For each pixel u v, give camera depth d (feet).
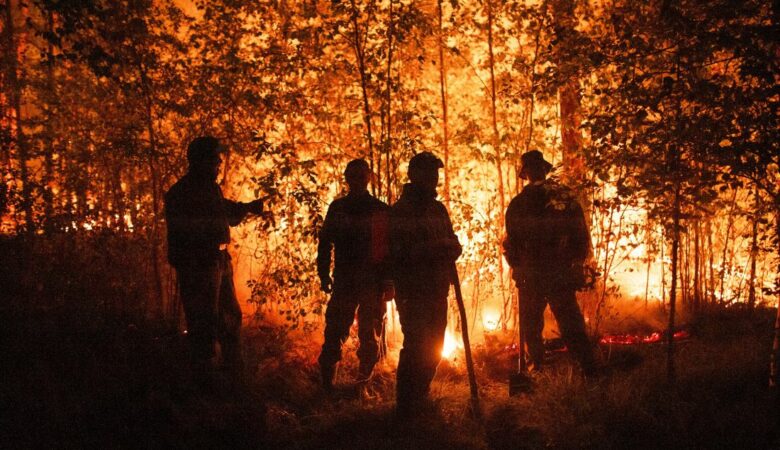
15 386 13.10
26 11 19.90
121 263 19.35
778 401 12.99
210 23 19.53
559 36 14.57
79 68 19.84
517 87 20.35
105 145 19.39
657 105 12.96
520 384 16.22
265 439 13.43
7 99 20.08
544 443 13.37
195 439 12.60
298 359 18.66
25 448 11.46
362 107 19.81
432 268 14.60
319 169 20.93
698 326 20.21
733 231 21.85
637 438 12.98
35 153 19.62
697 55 12.76
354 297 16.72
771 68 12.11
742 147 12.48
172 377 14.84
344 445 13.64
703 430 12.76
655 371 16.12
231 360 16.19
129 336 16.76
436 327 14.71
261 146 16.87
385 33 18.76
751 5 12.19
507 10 19.81
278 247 20.07
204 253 15.11
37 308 16.90
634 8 13.80
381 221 15.71
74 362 14.82
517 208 17.31
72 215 19.52
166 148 18.76
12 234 19.29
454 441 13.52
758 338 18.11
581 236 16.63
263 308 22.34
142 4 17.26
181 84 18.48
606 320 21.77
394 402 15.87
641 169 14.35
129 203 20.06
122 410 13.05
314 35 19.07
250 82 18.74
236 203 16.39
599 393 14.76
